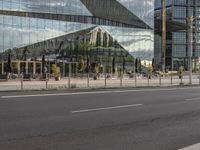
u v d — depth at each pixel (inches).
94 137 416.2
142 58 3809.1
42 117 553.6
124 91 1147.3
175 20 5191.9
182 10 5255.9
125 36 3661.4
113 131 456.8
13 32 2706.7
